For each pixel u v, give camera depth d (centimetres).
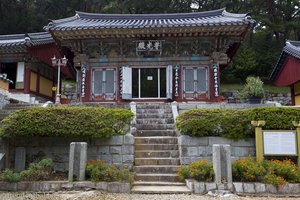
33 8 3800
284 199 694
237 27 1549
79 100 1772
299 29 3659
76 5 3934
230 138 880
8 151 886
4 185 757
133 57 1755
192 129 876
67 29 1557
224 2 3578
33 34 2311
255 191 729
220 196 710
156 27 1541
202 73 1728
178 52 1742
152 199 671
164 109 1280
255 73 3375
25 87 2053
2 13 3528
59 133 850
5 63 2122
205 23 1530
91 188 748
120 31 1595
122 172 774
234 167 779
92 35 1645
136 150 941
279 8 3606
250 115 883
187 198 686
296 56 1883
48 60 2339
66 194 713
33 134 855
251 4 3619
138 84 1750
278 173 762
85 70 1739
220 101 1692
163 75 1752
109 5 3638
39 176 784
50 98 2495
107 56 1762
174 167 865
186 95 1711
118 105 1402
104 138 882
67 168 883
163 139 980
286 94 2716
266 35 3744
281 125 857
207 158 873
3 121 884
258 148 831
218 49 1708
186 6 3881
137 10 3731
